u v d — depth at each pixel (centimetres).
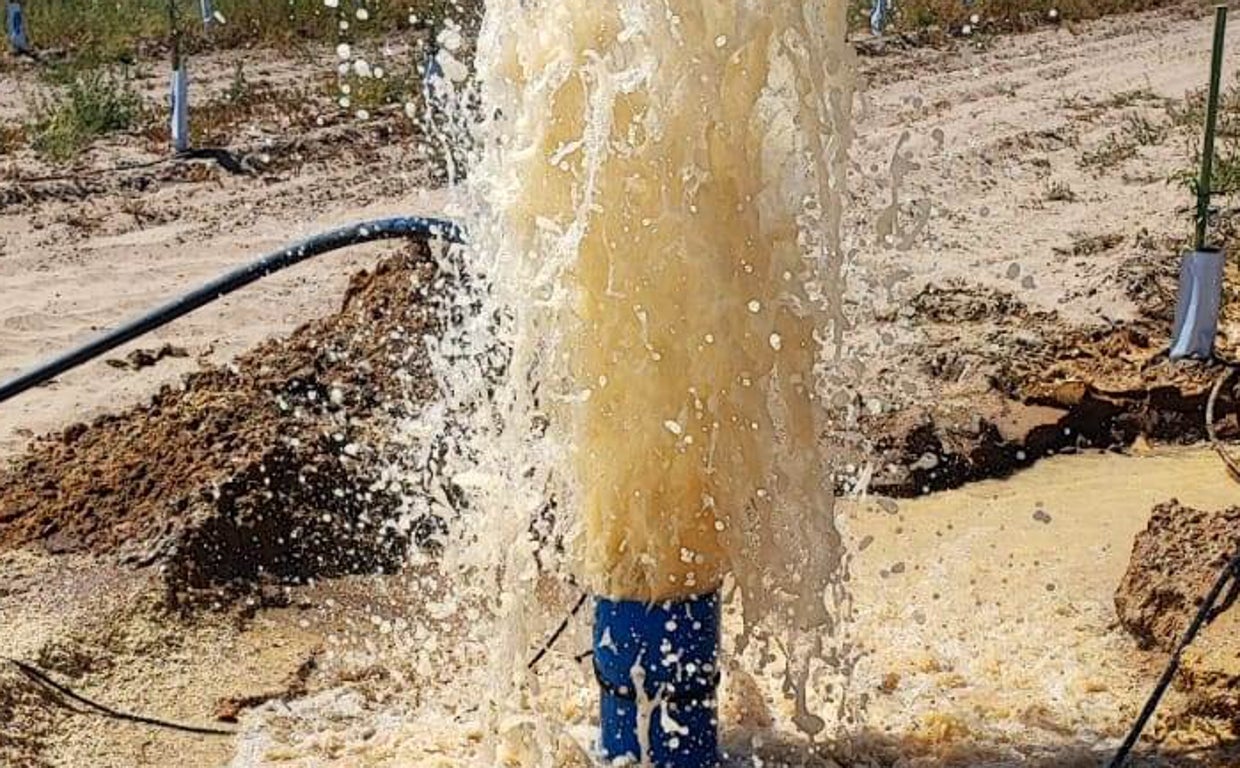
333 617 572
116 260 1003
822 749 471
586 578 425
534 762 461
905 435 696
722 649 504
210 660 532
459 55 582
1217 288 768
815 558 423
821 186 398
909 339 820
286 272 976
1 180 1170
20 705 478
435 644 553
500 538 450
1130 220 1101
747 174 392
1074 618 558
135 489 615
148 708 499
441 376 627
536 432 434
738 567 415
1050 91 1616
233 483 609
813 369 414
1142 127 1410
